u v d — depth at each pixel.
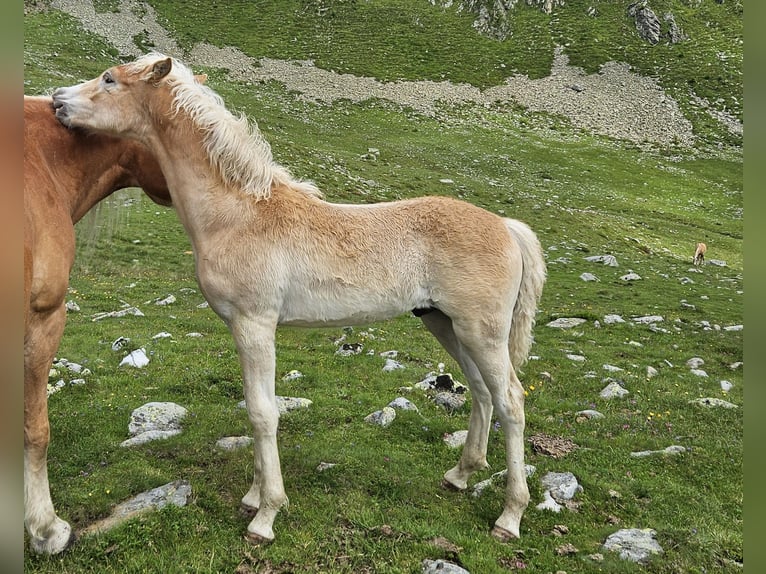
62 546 4.47
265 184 4.91
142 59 5.00
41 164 4.75
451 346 5.89
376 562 4.60
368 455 6.35
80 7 73.94
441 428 7.38
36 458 4.47
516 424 5.15
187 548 4.62
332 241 4.88
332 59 73.31
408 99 64.69
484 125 59.94
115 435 6.61
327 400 8.14
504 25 84.81
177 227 23.41
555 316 15.94
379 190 34.59
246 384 4.79
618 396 9.48
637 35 81.44
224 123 4.83
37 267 4.27
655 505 5.94
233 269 4.67
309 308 4.90
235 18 82.50
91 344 10.31
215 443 6.46
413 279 5.04
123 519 4.89
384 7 89.88
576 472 6.41
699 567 4.89
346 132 52.28
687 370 11.87
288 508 5.17
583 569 4.78
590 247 28.91
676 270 25.31
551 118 63.69
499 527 5.15
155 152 5.04
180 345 10.50
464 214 5.20
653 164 53.62
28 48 55.97
